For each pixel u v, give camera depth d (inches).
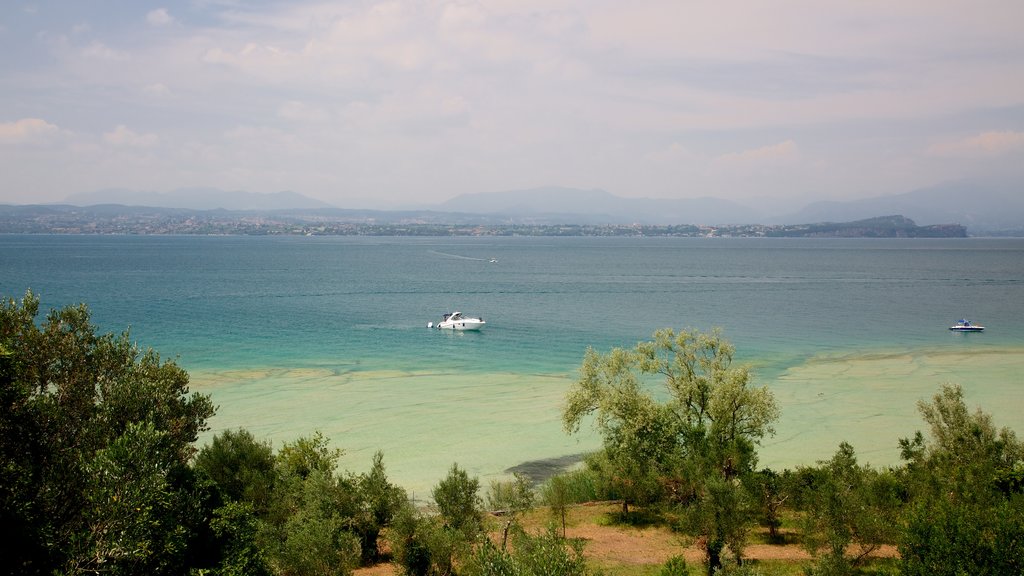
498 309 5334.6
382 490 1209.4
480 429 2118.6
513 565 808.9
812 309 5388.8
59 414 818.2
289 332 3961.6
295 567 956.6
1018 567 793.6
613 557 1216.8
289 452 1391.5
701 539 1166.3
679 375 1644.9
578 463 1828.2
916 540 864.9
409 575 1040.8
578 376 2903.5
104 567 671.1
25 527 679.7
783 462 1833.2
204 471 1050.1
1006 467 1277.1
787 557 1190.3
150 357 1073.5
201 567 836.6
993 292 6776.6
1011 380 2847.0
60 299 5255.9
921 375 2952.8
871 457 1871.3
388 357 3294.8
